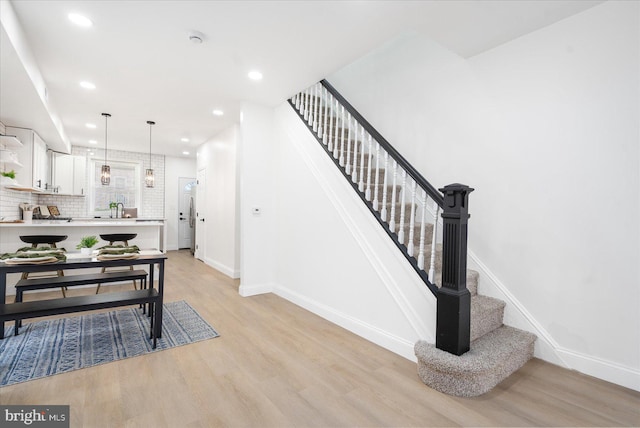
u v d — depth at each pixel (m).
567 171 2.20
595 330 2.09
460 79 2.86
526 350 2.24
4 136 4.12
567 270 2.21
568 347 2.21
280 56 2.82
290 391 1.91
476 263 2.71
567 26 2.20
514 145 2.48
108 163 7.42
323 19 2.27
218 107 4.26
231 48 2.69
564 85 2.21
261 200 4.12
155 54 2.81
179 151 7.56
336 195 3.10
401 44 3.43
